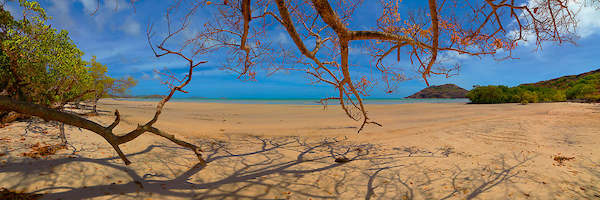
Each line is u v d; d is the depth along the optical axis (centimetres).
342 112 1488
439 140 623
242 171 424
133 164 398
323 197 323
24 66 543
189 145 387
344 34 299
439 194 316
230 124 948
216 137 702
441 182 353
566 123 758
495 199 292
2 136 434
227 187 350
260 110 1667
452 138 636
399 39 324
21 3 533
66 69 667
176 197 307
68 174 324
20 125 533
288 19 261
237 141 667
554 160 409
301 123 999
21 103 221
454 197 305
